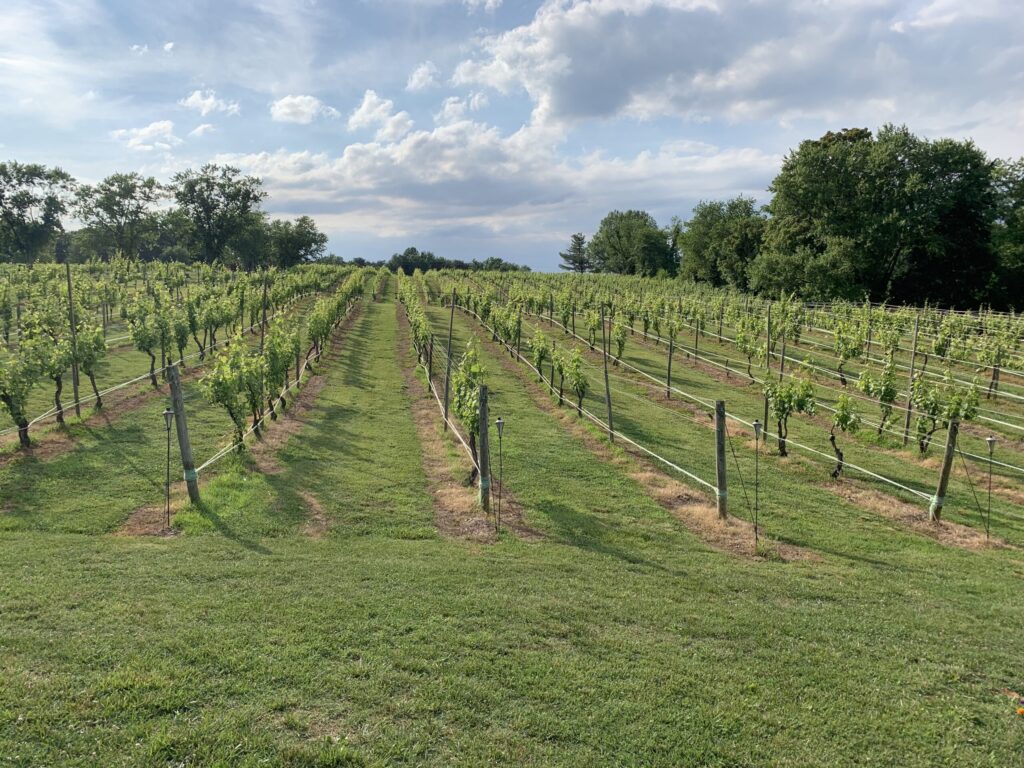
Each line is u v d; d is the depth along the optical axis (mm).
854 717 4617
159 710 4242
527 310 38344
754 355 23516
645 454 12562
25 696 4270
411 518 8891
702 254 67562
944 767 4137
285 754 3906
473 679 4832
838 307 32969
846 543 8516
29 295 29484
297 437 13039
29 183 67938
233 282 38000
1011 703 4867
